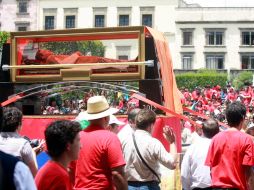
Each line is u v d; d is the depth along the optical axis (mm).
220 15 81250
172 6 81875
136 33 10609
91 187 6605
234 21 81000
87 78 10812
